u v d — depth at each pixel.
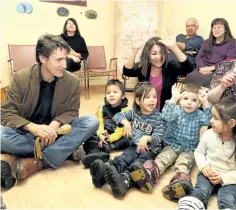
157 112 1.75
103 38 4.24
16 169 1.46
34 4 3.73
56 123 1.61
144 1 4.06
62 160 1.65
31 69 1.58
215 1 3.39
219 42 2.88
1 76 3.63
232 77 1.63
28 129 1.53
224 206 1.23
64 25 3.75
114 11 4.17
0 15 3.55
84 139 1.68
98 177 1.40
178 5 3.98
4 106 1.57
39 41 1.51
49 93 1.62
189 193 1.29
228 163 1.39
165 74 2.07
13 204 1.29
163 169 1.59
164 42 2.01
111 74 3.97
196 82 2.59
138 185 1.43
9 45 3.54
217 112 1.36
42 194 1.39
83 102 3.32
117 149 1.95
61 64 1.51
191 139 1.67
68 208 1.28
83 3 4.02
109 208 1.29
